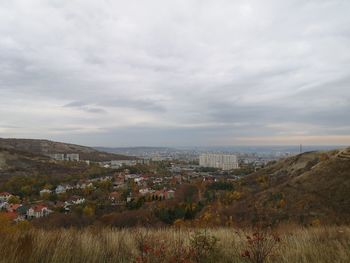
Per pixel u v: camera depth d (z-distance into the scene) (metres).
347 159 37.41
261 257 4.28
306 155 77.62
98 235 6.05
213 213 29.06
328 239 6.33
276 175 74.81
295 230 7.91
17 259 3.94
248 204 36.56
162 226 10.16
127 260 4.52
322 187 33.06
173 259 4.15
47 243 4.68
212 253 4.77
